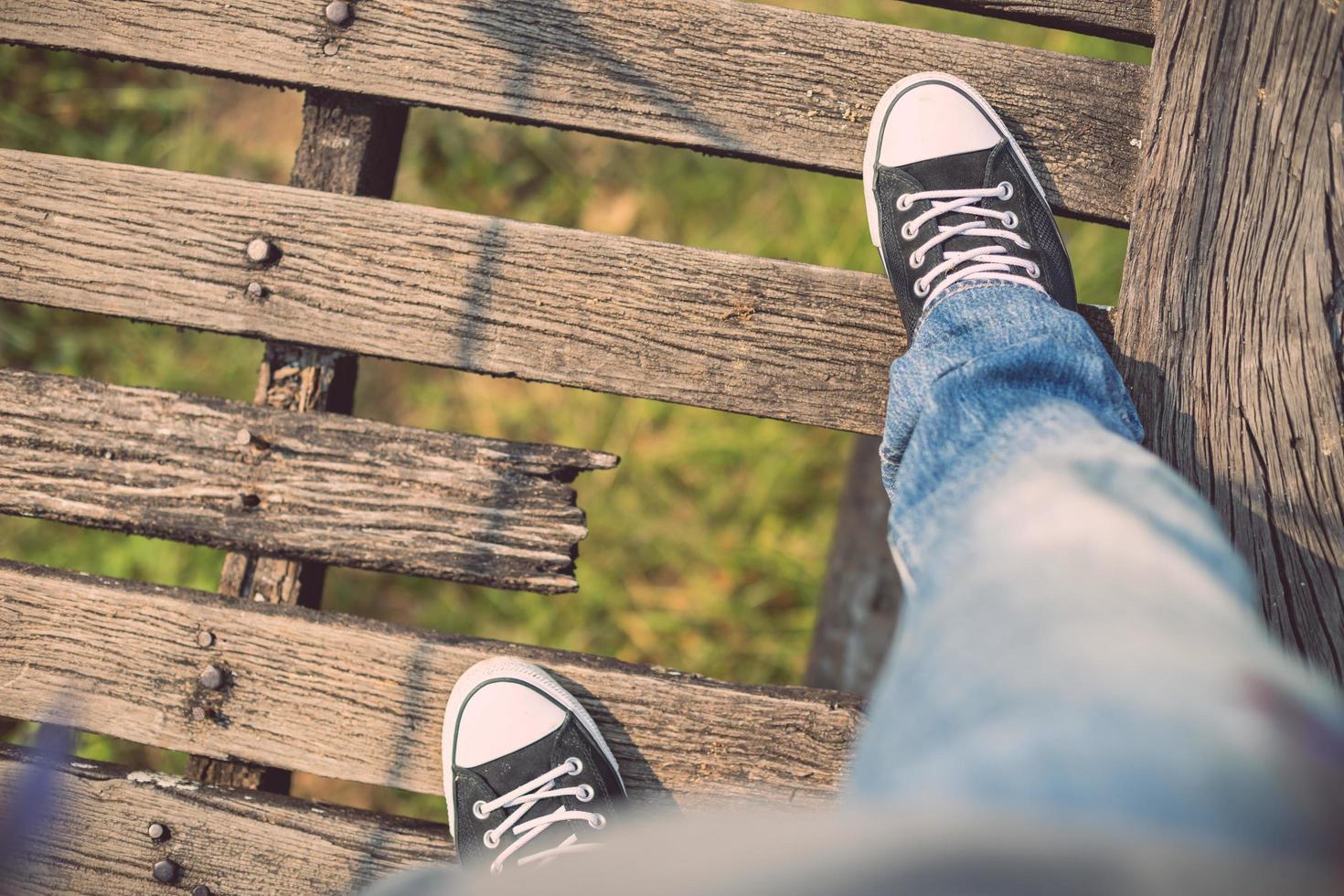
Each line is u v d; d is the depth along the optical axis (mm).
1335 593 1188
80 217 1339
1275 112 1229
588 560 2297
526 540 1330
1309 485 1202
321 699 1333
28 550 2080
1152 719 483
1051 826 379
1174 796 438
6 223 1341
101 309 1344
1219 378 1237
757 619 2248
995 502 796
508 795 1291
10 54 2285
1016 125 1329
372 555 1330
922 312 1276
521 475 1337
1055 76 1321
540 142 2594
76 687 1341
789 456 2311
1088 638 566
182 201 1335
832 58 1328
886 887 345
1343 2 1200
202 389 2244
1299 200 1218
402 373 2512
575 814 1287
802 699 1326
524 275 1331
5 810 1322
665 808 1328
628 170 2588
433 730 1335
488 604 2275
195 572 2098
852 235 2318
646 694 1334
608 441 2352
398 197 2553
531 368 1334
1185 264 1254
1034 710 528
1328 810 417
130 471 1340
